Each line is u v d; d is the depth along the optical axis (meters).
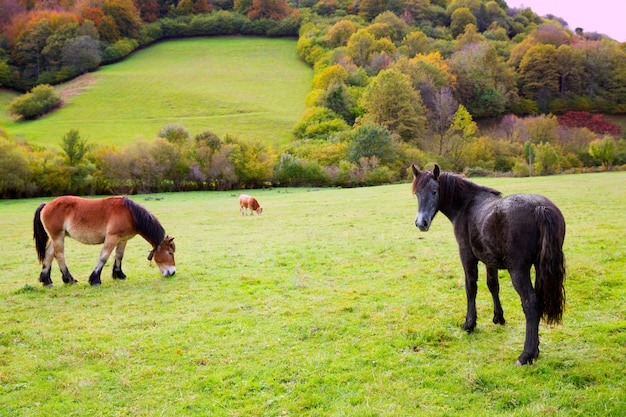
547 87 91.00
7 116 81.94
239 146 52.72
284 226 20.00
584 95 91.62
